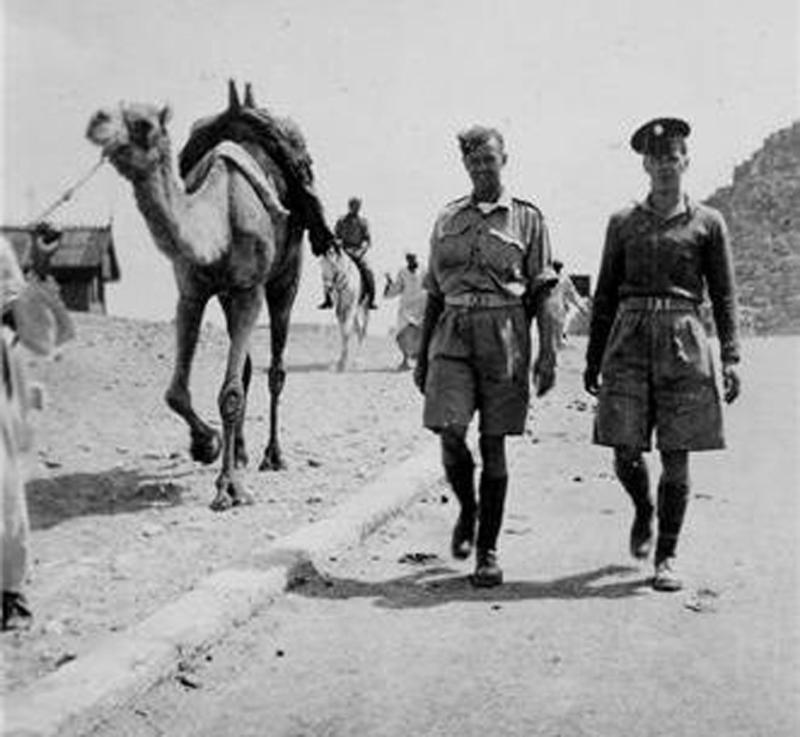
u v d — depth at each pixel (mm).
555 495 8734
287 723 4637
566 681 5031
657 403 6301
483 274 6344
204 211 7707
